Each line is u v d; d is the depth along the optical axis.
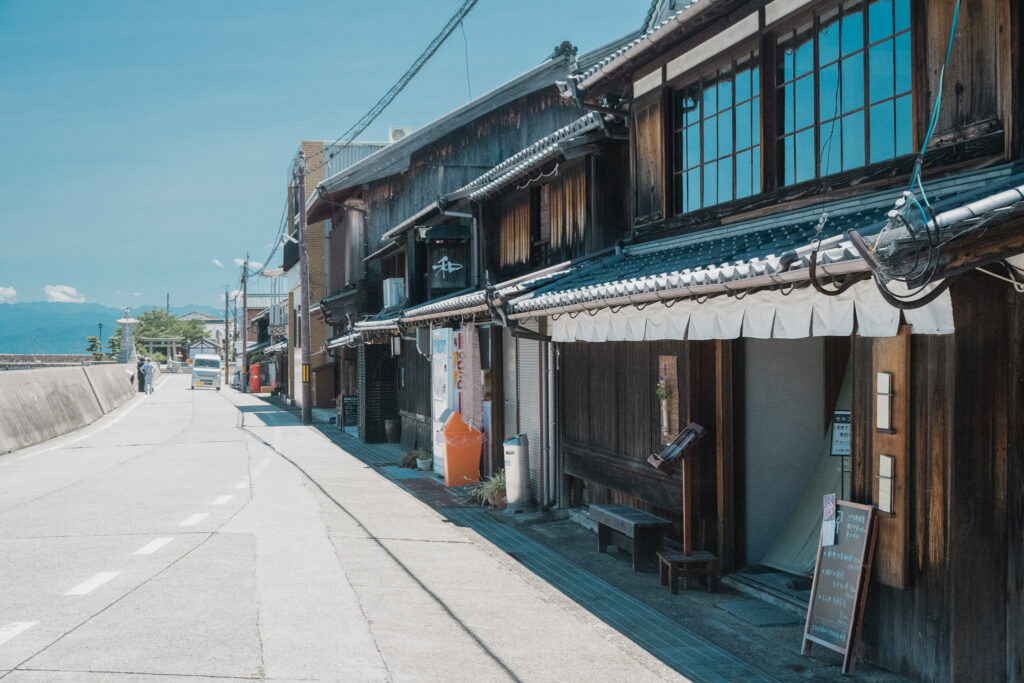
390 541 10.16
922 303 4.64
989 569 5.34
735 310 6.61
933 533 5.46
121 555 8.95
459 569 8.81
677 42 9.50
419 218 19.36
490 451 15.18
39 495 13.55
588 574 8.75
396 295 23.25
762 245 7.03
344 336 30.31
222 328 179.50
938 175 6.22
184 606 6.99
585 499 12.09
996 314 5.34
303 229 31.91
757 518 8.39
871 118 6.96
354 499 13.55
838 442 7.70
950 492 5.32
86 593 7.37
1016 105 5.65
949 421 5.34
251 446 22.55
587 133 11.80
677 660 6.09
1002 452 5.36
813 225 7.21
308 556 9.09
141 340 137.00
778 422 8.42
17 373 24.66
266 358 68.62
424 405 20.08
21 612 6.76
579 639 6.53
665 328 7.61
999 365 5.35
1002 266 5.28
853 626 5.83
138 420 33.06
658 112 10.09
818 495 8.12
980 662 5.32
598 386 10.62
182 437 25.44
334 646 6.06
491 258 16.97
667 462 7.93
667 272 7.44
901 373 5.67
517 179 14.46
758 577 8.05
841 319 5.55
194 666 5.50
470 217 17.91
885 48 6.80
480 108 23.78
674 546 8.79
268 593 7.49
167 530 10.43
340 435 26.53
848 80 7.21
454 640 6.37
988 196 4.80
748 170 8.57
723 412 8.22
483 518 12.09
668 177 9.95
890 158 6.75
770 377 8.40
